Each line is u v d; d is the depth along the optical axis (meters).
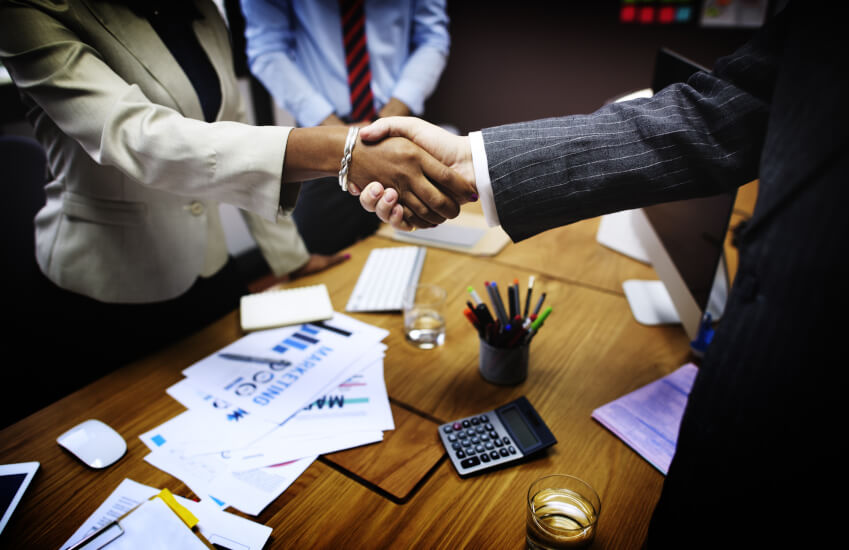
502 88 3.07
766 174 0.50
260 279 2.87
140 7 0.92
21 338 1.12
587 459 0.74
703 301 0.88
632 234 1.33
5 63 0.79
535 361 0.95
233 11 2.36
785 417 0.47
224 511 0.65
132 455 0.74
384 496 0.68
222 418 0.81
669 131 0.68
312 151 0.83
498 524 0.64
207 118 1.05
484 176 0.76
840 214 0.43
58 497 0.67
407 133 0.86
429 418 0.81
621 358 0.96
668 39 2.53
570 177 0.73
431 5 1.74
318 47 1.65
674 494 0.57
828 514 0.46
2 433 0.78
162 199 1.03
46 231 1.03
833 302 0.44
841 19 0.44
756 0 2.27
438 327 1.00
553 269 1.28
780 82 0.50
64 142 0.93
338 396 0.85
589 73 2.79
